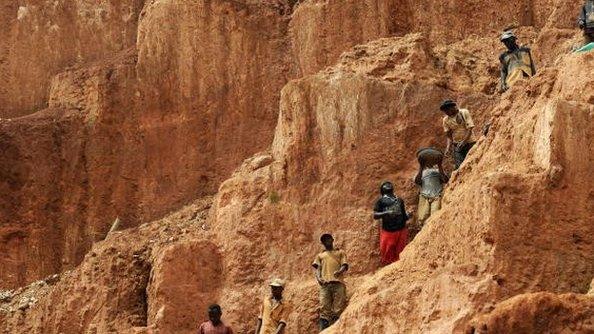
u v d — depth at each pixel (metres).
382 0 30.41
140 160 31.31
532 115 20.97
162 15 32.19
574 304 17.06
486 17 29.81
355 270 24.58
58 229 31.23
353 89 25.97
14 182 31.53
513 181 19.59
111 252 27.28
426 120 25.67
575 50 23.41
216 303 25.39
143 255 27.16
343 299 23.64
